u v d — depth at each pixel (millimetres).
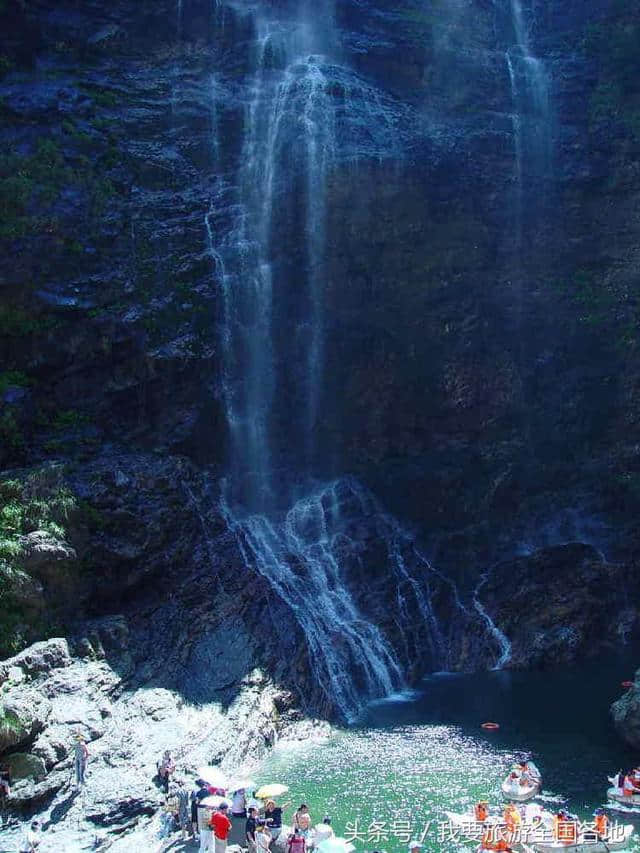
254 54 37000
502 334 34250
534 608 29297
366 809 17625
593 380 33906
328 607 27422
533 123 37000
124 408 29688
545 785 18547
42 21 34750
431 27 38781
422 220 34031
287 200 33375
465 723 22594
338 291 33312
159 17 36719
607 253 35344
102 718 20219
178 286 31344
